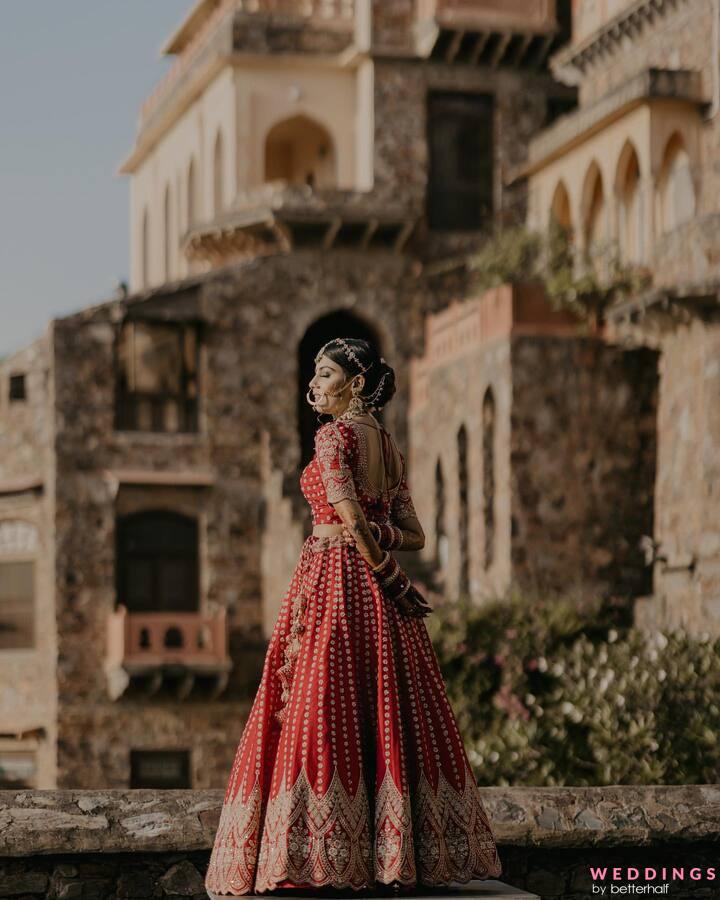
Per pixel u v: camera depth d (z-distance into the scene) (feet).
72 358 107.55
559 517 87.61
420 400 105.91
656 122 89.20
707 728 61.41
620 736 61.62
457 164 116.57
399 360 113.50
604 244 88.33
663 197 90.84
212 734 106.83
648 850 26.11
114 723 105.70
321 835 20.84
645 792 26.40
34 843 24.52
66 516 106.63
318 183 127.13
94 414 107.76
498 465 89.25
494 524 90.33
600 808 25.98
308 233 112.88
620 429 88.28
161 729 106.11
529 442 87.81
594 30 101.19
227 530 109.29
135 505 107.86
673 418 78.07
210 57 122.72
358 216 111.96
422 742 21.57
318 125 120.37
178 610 108.27
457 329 97.71
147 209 147.64
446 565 97.50
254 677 107.86
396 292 114.32
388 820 20.94
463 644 75.20
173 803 25.30
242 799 21.61
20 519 109.60
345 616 21.70
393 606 22.02
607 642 75.61
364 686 21.56
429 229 115.65
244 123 119.55
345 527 21.97
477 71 116.67
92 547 106.93
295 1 123.13
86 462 107.24
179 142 135.74
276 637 22.13
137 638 104.12
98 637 106.52
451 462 97.50
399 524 23.12
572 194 99.25
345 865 20.80
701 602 73.10
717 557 72.90
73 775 104.99
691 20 90.68
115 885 24.98
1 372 111.04
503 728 70.49
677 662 63.98
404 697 21.70
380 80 115.85
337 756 21.08
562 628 76.54
